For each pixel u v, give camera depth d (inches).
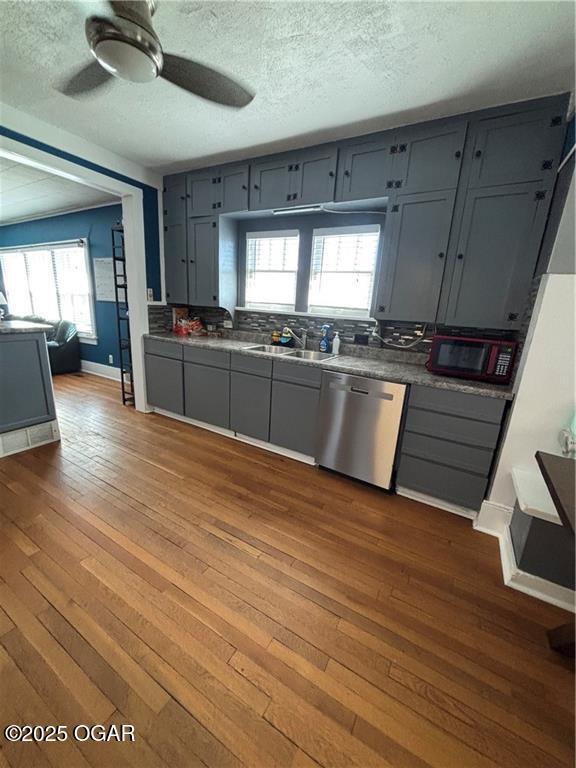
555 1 48.9
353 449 93.0
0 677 43.9
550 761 38.4
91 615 52.8
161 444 114.4
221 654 48.1
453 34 56.1
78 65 68.5
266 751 38.2
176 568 62.8
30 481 88.8
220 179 117.4
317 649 49.6
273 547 69.6
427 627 53.9
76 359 210.5
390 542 72.9
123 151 109.2
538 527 59.6
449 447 80.6
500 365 77.6
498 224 78.5
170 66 59.6
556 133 70.8
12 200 171.0
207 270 128.6
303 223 119.7
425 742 39.7
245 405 112.8
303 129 89.7
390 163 88.2
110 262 183.2
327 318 119.7
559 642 50.3
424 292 89.4
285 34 57.1
